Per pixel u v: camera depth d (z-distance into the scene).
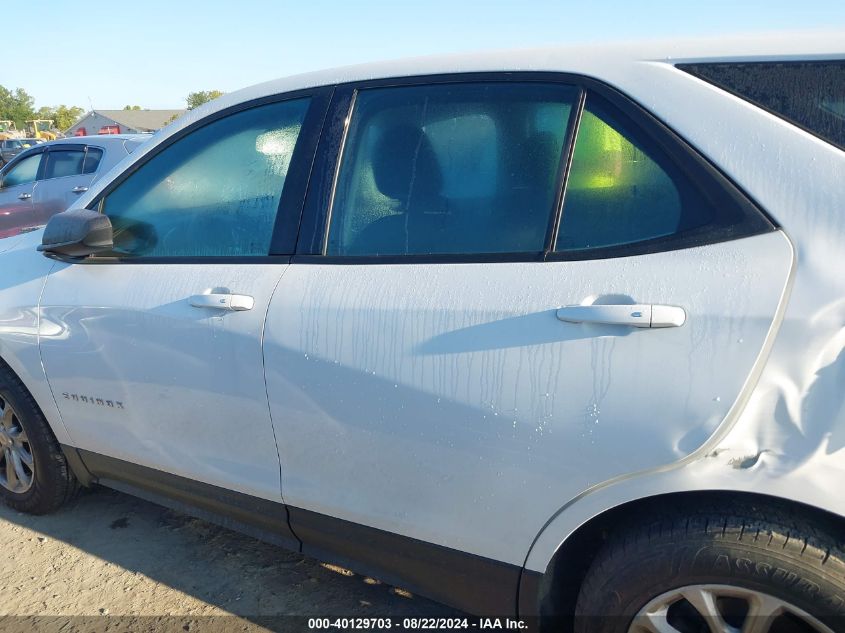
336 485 2.14
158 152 2.65
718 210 1.67
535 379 1.74
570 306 1.72
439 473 1.92
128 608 2.58
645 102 1.80
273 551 2.93
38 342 2.78
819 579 1.53
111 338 2.54
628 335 1.66
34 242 3.02
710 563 1.60
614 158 1.82
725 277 1.61
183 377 2.38
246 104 2.47
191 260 2.45
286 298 2.15
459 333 1.85
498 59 2.07
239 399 2.26
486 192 1.99
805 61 1.68
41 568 2.84
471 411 1.83
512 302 1.80
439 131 2.10
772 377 1.54
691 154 1.72
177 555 2.91
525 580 1.88
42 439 2.99
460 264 1.95
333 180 2.22
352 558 2.25
